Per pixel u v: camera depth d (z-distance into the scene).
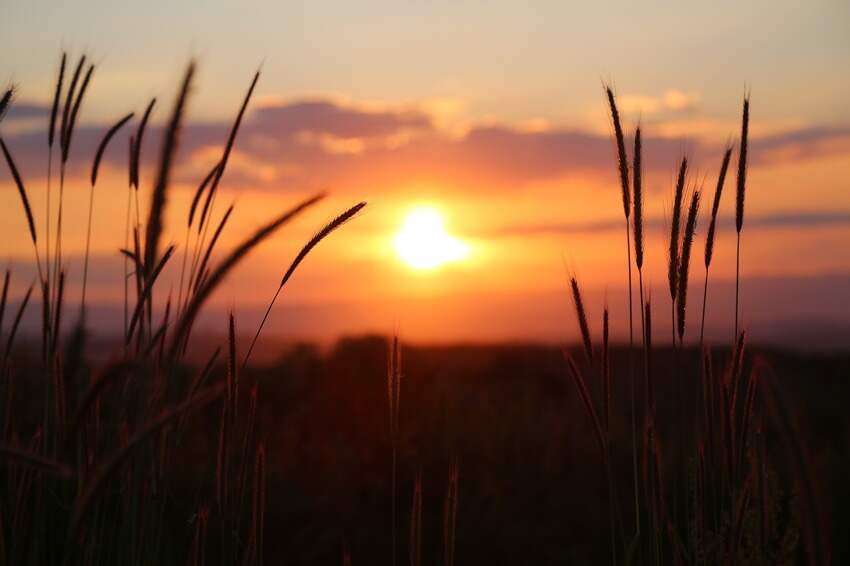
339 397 9.32
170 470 2.68
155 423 1.42
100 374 1.46
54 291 2.65
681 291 2.58
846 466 6.54
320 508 6.55
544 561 5.91
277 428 8.81
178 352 2.45
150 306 2.38
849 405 12.15
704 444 2.68
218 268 1.42
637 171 2.58
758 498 2.49
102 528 2.52
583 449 8.30
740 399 2.49
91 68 3.02
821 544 1.53
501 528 6.42
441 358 14.91
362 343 10.33
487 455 8.23
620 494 6.98
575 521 6.55
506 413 10.08
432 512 7.02
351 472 7.60
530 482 7.65
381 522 6.59
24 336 2.91
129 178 3.02
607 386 2.62
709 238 2.60
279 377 10.80
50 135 2.96
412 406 9.40
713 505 2.64
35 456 1.36
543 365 16.97
